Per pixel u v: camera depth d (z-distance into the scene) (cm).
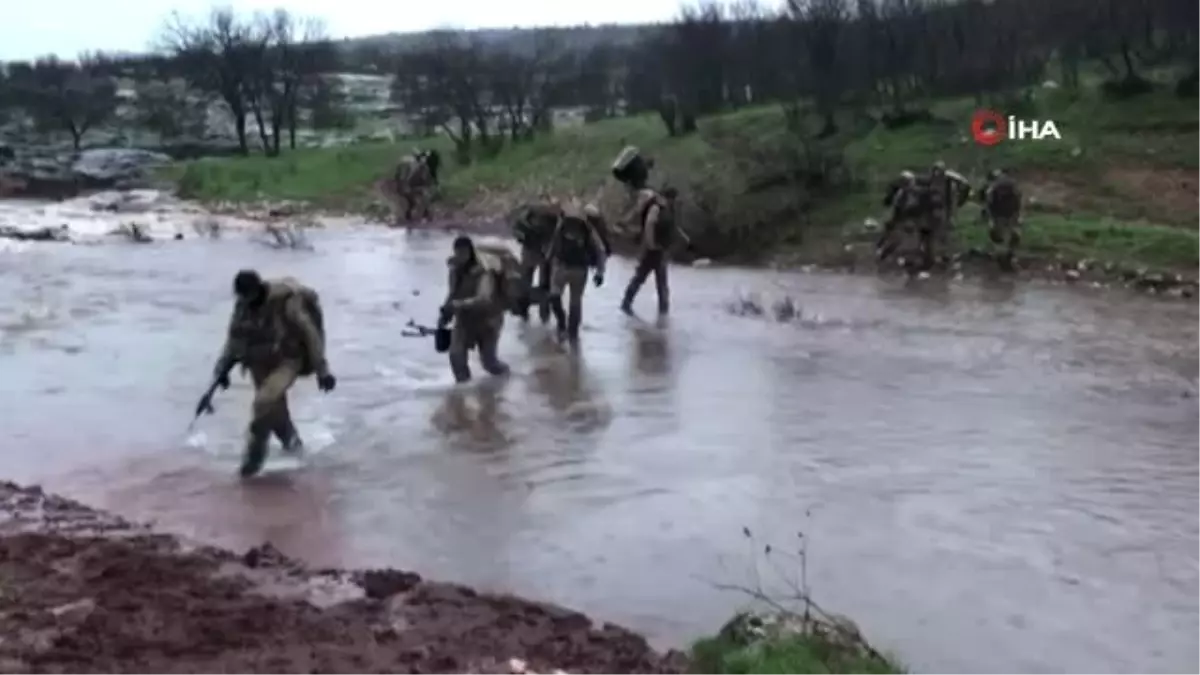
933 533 1095
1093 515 1145
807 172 3250
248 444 1243
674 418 1483
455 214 4131
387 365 1766
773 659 746
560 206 2102
